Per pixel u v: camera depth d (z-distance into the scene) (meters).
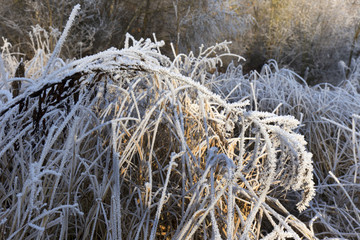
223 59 6.55
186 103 1.62
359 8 6.54
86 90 1.50
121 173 1.44
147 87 1.73
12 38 5.65
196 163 1.37
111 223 1.26
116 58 1.44
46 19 5.67
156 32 6.69
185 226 1.18
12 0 5.86
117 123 1.54
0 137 1.31
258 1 7.00
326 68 6.69
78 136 1.54
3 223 1.18
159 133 1.66
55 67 2.48
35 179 1.10
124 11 6.59
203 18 6.54
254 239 1.33
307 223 2.04
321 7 6.58
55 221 1.21
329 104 2.98
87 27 5.97
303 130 2.87
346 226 2.10
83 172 1.48
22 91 1.52
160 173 1.50
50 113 1.38
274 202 1.48
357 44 6.55
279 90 3.38
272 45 6.67
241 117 1.31
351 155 2.54
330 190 2.41
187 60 2.62
